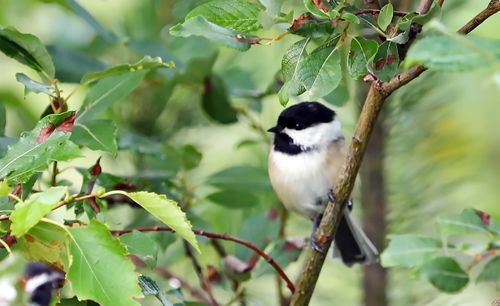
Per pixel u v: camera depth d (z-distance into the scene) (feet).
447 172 30.78
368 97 18.54
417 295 29.14
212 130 34.01
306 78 16.62
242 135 34.24
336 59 16.71
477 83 33.55
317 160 30.48
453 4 29.71
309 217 31.76
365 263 29.35
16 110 32.14
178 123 32.73
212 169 33.99
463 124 33.83
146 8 32.60
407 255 16.31
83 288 15.16
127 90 21.43
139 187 25.13
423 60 12.39
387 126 30.09
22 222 14.53
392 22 17.69
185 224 15.65
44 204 14.58
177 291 21.17
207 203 31.63
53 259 16.97
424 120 30.60
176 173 26.73
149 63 18.80
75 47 32.17
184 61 30.12
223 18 16.56
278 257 25.31
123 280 15.15
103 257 15.24
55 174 20.98
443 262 15.99
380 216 29.89
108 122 20.36
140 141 25.64
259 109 30.86
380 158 29.84
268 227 26.35
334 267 30.89
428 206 30.35
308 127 30.83
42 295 19.30
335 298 30.35
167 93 29.99
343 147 30.96
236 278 25.09
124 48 32.45
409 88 29.91
